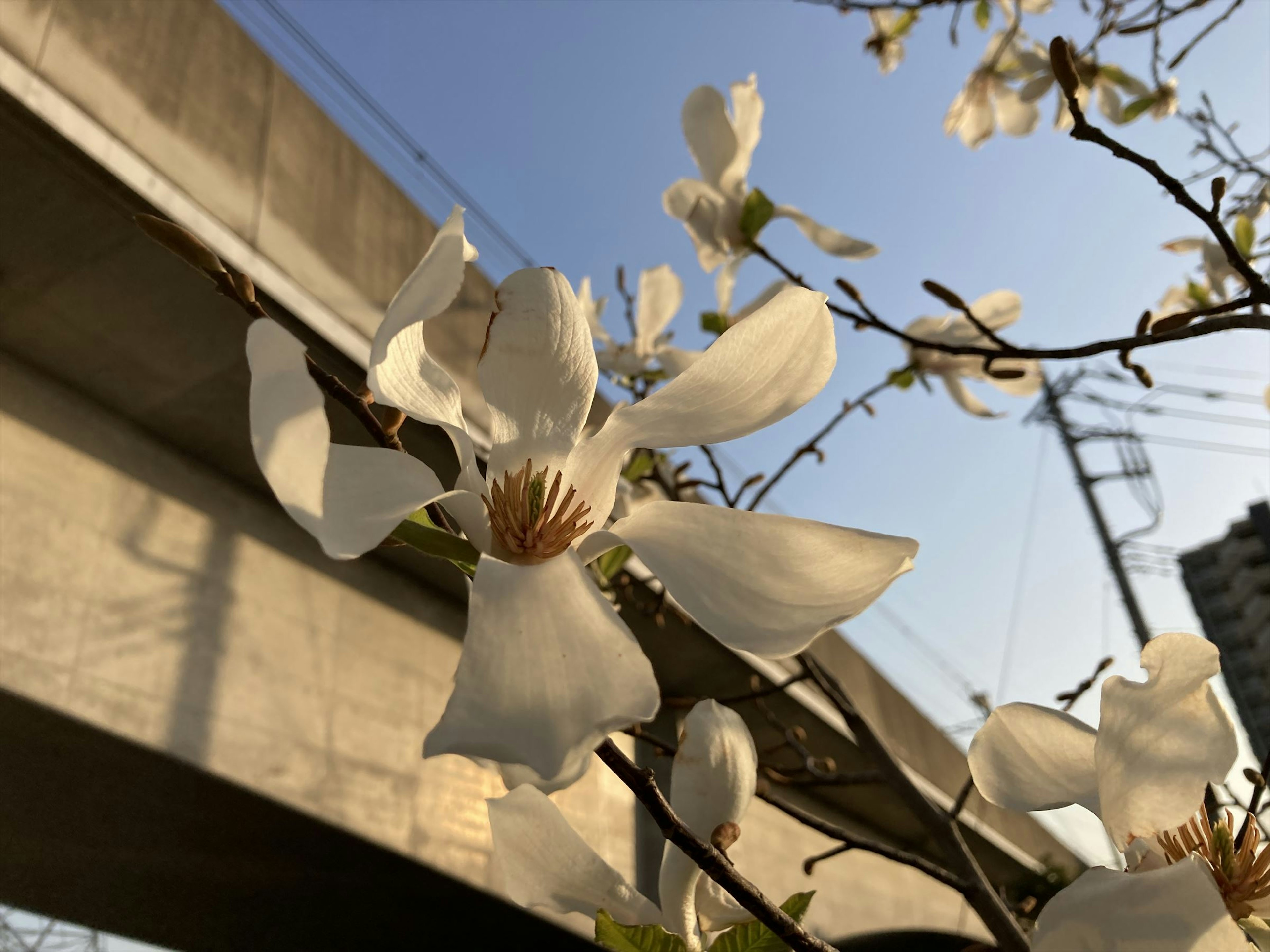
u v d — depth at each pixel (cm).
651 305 63
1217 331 35
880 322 42
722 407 20
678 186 52
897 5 61
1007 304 59
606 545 19
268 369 13
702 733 24
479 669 15
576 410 20
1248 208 55
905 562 17
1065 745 20
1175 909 14
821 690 55
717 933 23
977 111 67
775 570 17
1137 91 61
